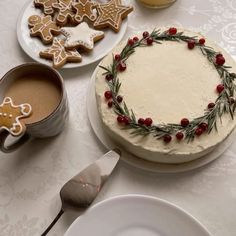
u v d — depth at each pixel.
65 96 0.69
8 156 0.72
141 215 0.65
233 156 0.70
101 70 0.72
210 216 0.67
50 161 0.72
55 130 0.72
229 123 0.68
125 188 0.69
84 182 0.67
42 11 0.84
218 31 0.81
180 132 0.66
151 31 0.78
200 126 0.67
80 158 0.72
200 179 0.69
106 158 0.69
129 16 0.83
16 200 0.69
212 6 0.83
